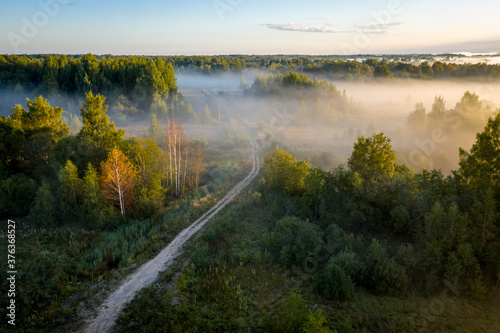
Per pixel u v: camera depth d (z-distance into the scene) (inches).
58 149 1665.8
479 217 941.8
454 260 899.4
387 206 1234.0
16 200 1514.5
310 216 1386.6
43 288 943.0
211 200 1740.9
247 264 1117.1
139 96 4451.3
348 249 1054.4
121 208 1486.2
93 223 1407.5
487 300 853.8
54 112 1871.3
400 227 1141.1
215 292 944.9
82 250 1203.9
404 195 1194.6
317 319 706.8
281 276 1042.1
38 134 1732.3
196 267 1081.4
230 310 877.2
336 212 1301.7
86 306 884.0
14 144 1713.8
